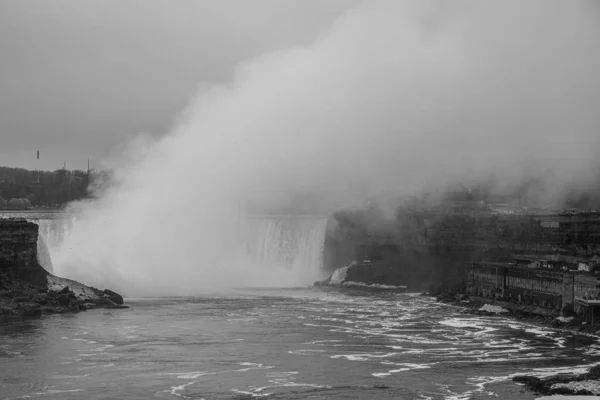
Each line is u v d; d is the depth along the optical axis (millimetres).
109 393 128875
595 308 187250
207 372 142375
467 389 131125
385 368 145750
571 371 142750
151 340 170625
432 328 190500
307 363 149625
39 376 138500
